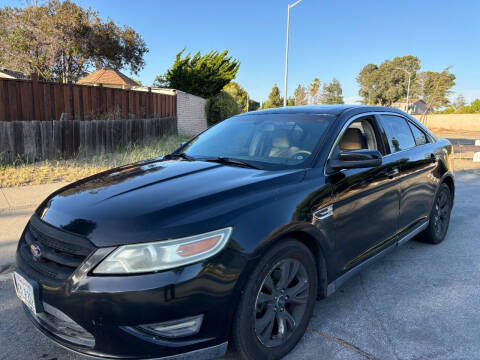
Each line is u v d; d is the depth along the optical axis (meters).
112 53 25.58
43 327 2.22
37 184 7.26
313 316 3.00
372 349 2.57
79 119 10.80
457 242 4.67
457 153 15.12
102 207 2.23
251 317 2.19
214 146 3.55
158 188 2.46
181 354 1.99
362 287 3.50
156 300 1.91
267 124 3.50
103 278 1.93
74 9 22.98
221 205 2.20
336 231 2.77
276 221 2.29
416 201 3.90
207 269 2.00
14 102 9.00
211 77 25.09
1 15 21.78
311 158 2.86
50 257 2.15
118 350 1.95
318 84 81.88
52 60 22.31
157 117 15.47
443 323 2.88
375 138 3.50
